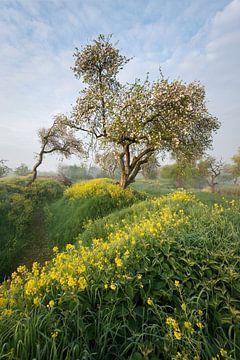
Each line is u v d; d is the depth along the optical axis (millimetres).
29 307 2400
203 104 12898
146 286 2740
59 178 35156
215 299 2473
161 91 11016
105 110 12758
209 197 12523
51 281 2914
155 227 4395
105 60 13195
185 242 3600
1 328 2107
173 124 10875
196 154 14852
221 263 3041
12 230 9641
